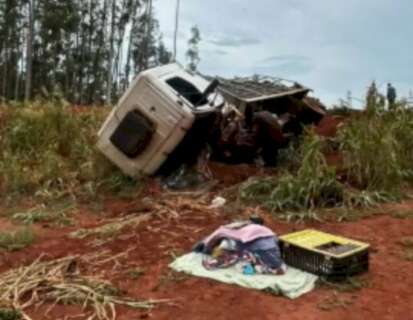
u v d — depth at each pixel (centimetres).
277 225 703
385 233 671
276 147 998
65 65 4894
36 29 4909
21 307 477
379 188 841
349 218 730
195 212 768
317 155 804
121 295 505
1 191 902
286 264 546
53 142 1092
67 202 845
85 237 673
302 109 1141
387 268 564
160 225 711
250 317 459
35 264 573
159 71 914
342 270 524
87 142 1070
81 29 4944
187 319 458
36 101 1312
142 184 900
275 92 1072
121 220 740
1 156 1012
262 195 816
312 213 731
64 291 505
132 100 877
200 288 513
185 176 920
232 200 824
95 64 4959
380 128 891
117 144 885
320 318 456
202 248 585
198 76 1000
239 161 1012
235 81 1109
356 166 870
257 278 519
